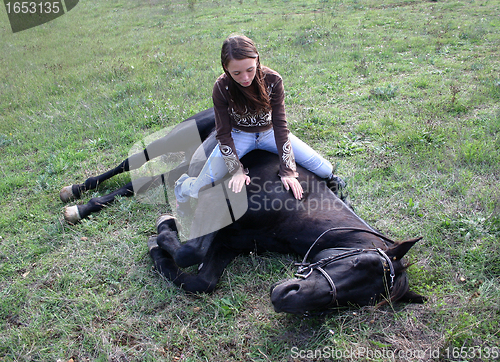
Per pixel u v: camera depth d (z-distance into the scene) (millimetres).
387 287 2248
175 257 2709
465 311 2422
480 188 3518
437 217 3219
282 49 8125
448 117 4770
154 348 2361
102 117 5488
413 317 2383
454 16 10273
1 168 4469
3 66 8602
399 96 5547
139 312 2633
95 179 3900
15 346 2420
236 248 3045
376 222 3252
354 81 6281
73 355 2367
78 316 2576
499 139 4098
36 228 3471
